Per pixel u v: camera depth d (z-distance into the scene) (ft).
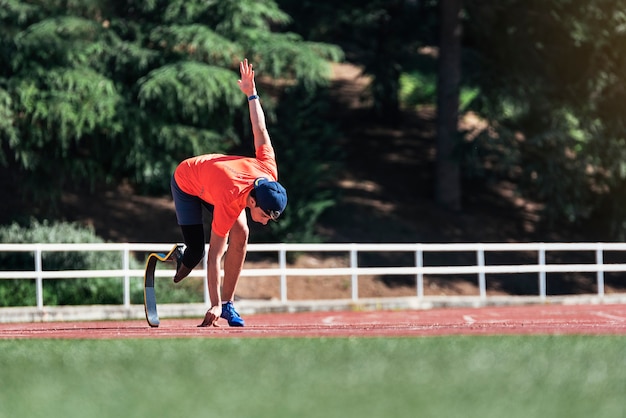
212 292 74.79
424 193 301.43
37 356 49.96
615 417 29.17
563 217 297.74
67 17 219.20
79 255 190.80
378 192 296.10
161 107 227.20
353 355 48.98
